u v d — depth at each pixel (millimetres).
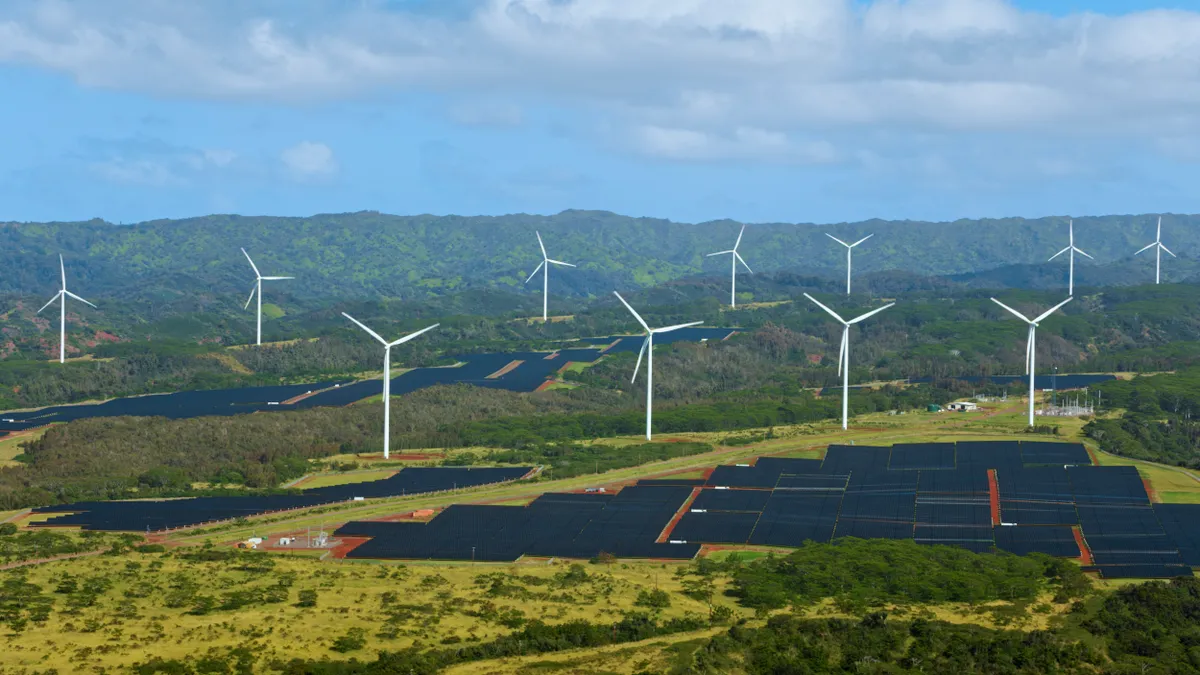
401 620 156625
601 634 154000
